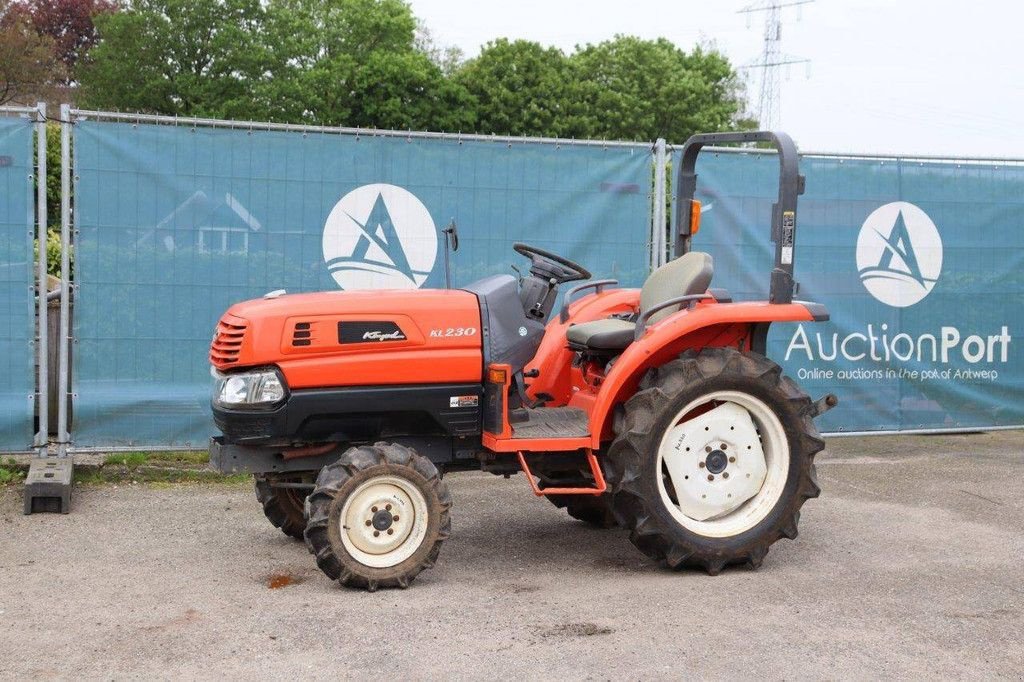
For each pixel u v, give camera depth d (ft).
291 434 18.54
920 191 30.35
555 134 187.73
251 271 26.45
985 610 17.06
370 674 14.37
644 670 14.52
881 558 20.12
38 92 175.73
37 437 25.67
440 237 27.48
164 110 181.16
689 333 20.10
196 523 22.52
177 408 26.11
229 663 14.75
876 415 30.50
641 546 19.16
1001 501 24.81
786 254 19.47
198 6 180.34
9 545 20.74
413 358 18.86
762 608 17.15
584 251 28.32
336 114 178.19
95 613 16.81
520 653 15.12
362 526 17.88
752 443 19.60
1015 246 31.14
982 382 31.19
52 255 39.42
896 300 30.37
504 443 18.78
